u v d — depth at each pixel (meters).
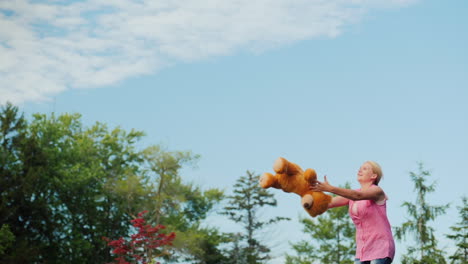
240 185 46.00
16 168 33.66
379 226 4.62
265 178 4.88
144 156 36.62
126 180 36.81
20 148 34.22
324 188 4.77
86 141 40.47
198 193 40.75
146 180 39.81
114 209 39.19
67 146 38.88
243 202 45.06
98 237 38.28
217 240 42.19
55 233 35.16
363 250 4.68
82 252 37.41
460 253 28.61
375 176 4.78
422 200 29.55
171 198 36.47
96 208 38.44
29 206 32.75
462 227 28.94
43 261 33.09
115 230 38.56
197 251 36.78
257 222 44.31
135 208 37.19
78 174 36.59
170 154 35.78
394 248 4.65
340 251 36.59
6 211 31.00
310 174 4.79
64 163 37.41
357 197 4.62
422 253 28.83
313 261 36.72
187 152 36.00
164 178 36.00
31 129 37.25
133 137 43.56
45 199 34.50
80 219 38.56
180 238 35.06
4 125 34.62
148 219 36.09
